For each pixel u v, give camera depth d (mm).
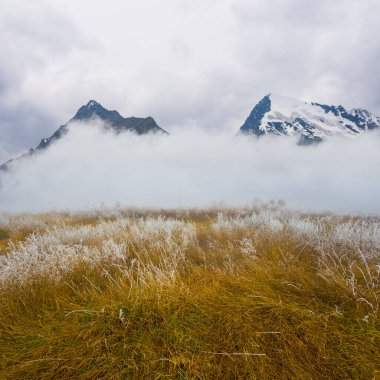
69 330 2596
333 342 2402
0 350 2467
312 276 3453
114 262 4297
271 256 4379
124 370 2174
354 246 4406
